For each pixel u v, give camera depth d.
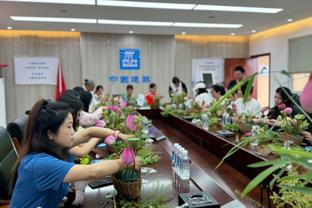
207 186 1.52
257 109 3.08
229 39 7.86
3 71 6.85
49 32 7.01
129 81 7.43
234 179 2.06
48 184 1.15
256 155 1.94
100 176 1.16
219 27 6.48
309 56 5.74
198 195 1.20
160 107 4.93
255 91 7.36
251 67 7.74
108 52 7.25
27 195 1.19
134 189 1.26
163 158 2.04
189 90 7.71
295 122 2.11
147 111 4.85
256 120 2.72
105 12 4.95
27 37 6.93
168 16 5.29
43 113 1.22
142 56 7.45
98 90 5.68
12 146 2.07
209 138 2.83
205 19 5.57
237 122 2.85
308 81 0.67
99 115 2.17
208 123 3.14
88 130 1.69
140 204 1.24
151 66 7.51
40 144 1.22
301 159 0.58
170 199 1.32
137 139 1.66
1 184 1.78
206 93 4.26
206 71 7.78
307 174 0.59
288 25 6.38
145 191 1.40
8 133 2.08
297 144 2.06
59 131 1.21
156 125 4.23
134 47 7.38
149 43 7.45
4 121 6.53
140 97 5.09
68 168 1.16
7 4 4.36
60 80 7.10
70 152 1.56
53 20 5.61
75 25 6.14
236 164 2.29
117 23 5.95
